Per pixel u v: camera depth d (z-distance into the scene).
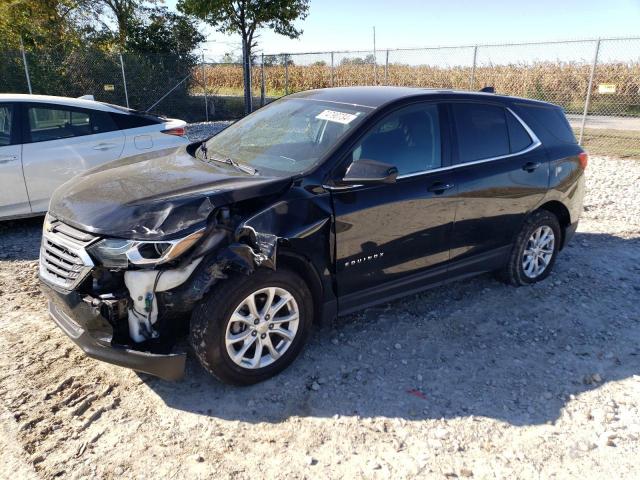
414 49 14.85
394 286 3.75
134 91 18.11
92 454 2.64
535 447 2.76
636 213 7.16
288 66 21.14
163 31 20.66
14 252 5.40
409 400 3.13
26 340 3.63
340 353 3.59
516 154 4.34
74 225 2.99
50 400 3.03
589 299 4.52
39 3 17.25
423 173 3.75
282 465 2.61
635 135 14.49
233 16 18.02
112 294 2.83
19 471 2.51
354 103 3.85
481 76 19.67
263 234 2.95
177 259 2.79
